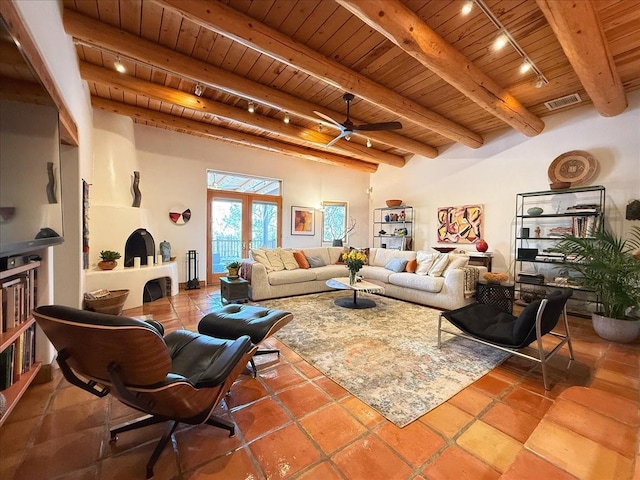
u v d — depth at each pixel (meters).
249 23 2.42
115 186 4.45
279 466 1.39
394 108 3.79
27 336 1.83
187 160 5.70
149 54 2.78
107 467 1.38
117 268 4.16
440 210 6.17
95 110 4.26
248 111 4.43
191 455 1.45
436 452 1.48
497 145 5.20
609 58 2.68
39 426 1.65
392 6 2.21
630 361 2.53
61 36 2.19
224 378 1.49
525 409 1.84
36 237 1.43
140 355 1.16
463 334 2.77
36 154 1.44
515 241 4.91
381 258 5.89
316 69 2.91
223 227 6.27
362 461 1.42
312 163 7.32
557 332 3.30
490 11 2.34
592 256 3.24
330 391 2.03
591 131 4.13
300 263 5.36
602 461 1.29
